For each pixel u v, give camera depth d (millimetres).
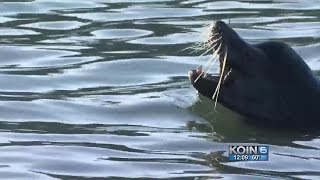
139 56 33188
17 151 25422
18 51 33688
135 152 25547
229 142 26562
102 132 26875
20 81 30750
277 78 28328
